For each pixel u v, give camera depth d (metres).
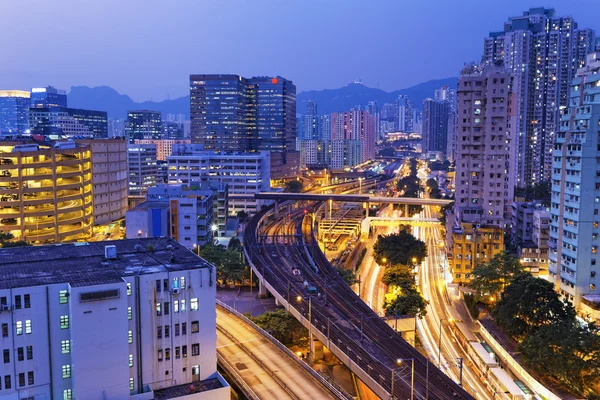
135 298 90.50
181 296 93.94
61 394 84.88
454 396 96.94
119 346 85.75
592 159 145.00
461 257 188.25
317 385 99.62
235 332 127.88
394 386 99.38
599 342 107.25
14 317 81.25
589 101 156.25
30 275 90.19
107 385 85.31
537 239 192.25
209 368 97.38
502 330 141.12
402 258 194.38
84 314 82.88
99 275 90.31
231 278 184.12
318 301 148.25
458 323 158.00
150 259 103.12
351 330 127.38
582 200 145.88
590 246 146.88
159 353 93.00
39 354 83.19
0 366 80.69
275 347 118.50
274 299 174.88
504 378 116.00
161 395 91.19
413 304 147.00
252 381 101.06
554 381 111.94
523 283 134.88
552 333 112.81
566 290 152.38
